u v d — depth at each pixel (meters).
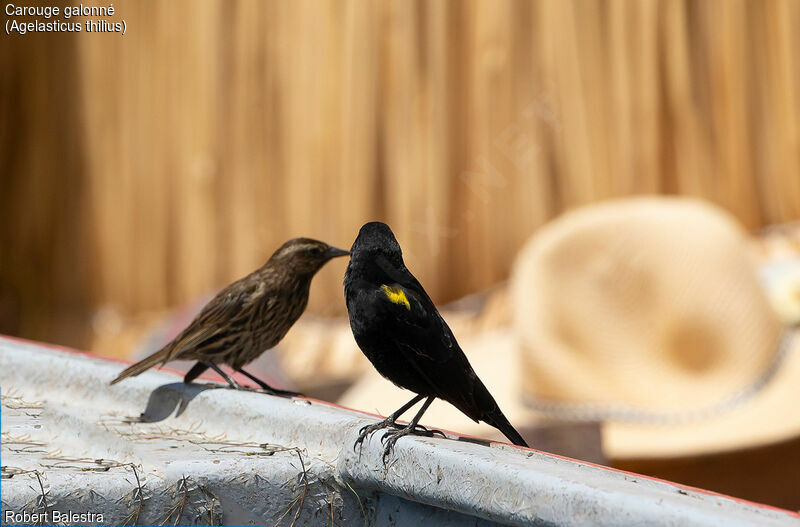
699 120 13.97
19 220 15.95
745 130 14.05
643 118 13.84
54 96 15.78
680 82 13.88
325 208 14.50
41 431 3.77
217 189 15.02
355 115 14.31
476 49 13.91
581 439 9.54
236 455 3.32
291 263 5.05
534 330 10.50
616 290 10.61
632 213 10.93
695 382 10.24
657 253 10.62
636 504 2.33
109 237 15.65
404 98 14.14
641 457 9.50
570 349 10.45
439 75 14.02
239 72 14.85
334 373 13.00
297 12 14.52
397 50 14.14
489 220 13.98
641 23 13.80
